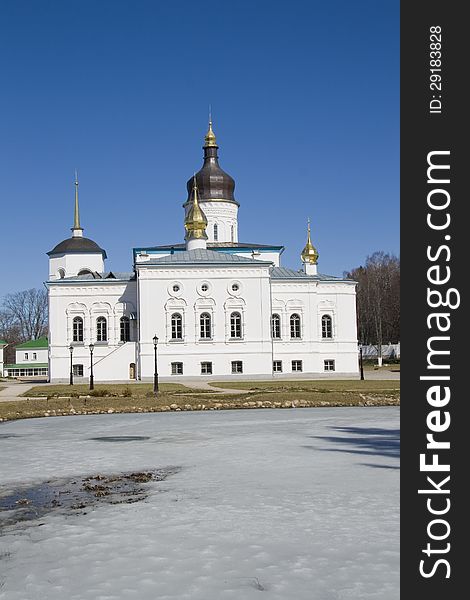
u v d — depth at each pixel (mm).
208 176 109188
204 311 87125
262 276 88062
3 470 24250
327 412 45031
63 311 90812
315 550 14156
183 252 95812
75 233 111125
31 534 15812
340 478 21312
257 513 17188
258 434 33031
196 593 11945
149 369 85938
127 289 91312
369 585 12250
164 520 16750
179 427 37156
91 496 19766
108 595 11953
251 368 86938
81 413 47125
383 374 96750
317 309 93938
